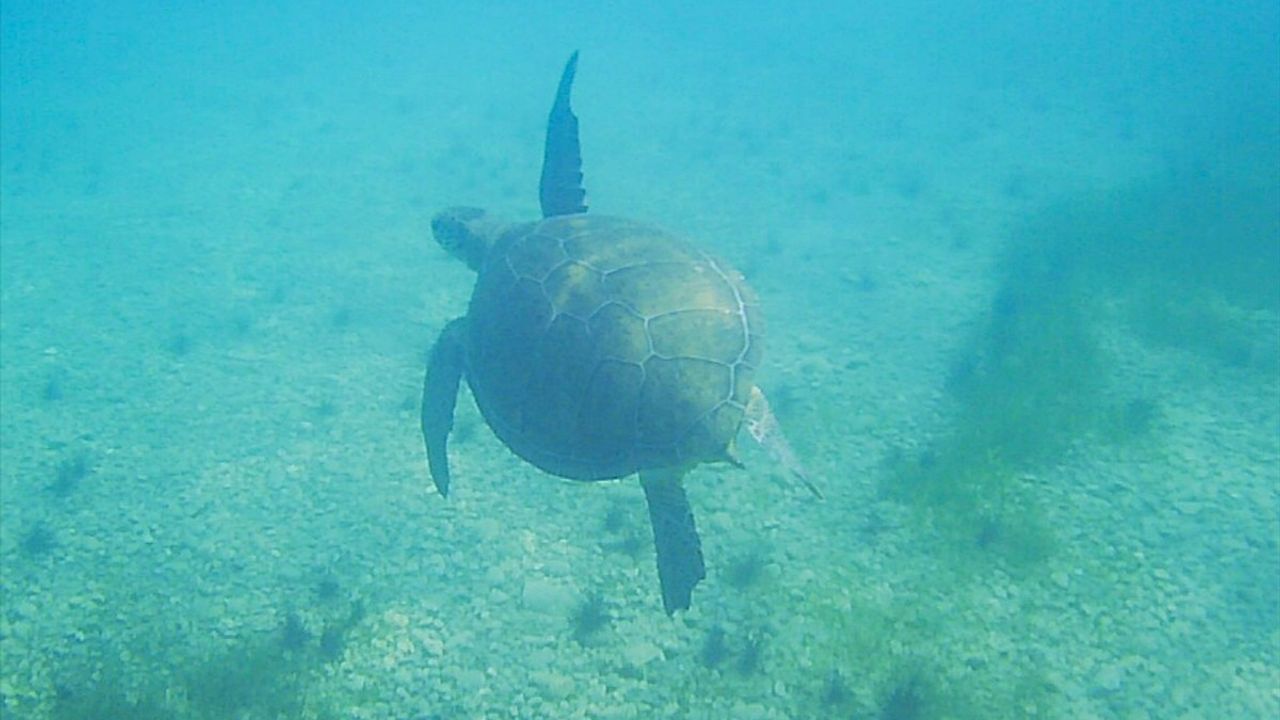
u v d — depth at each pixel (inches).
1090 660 282.4
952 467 383.6
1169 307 524.1
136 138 1101.7
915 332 522.0
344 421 452.4
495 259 258.1
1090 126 1008.9
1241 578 310.7
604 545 354.3
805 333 529.0
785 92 1273.4
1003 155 909.2
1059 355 469.7
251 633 313.1
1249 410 415.2
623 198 802.2
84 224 781.9
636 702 277.9
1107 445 393.7
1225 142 893.8
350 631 311.6
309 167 944.9
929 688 272.2
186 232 751.7
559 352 212.2
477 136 1061.8
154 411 467.2
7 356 531.8
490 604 323.3
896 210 754.2
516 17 2434.8
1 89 1517.0
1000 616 304.0
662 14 2412.6
